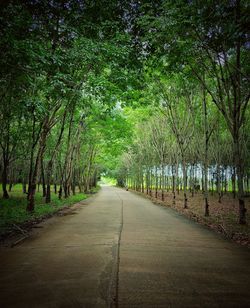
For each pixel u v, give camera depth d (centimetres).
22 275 539
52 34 1011
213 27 1016
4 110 1503
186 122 2347
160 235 968
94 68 1298
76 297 437
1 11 763
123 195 4156
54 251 723
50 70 973
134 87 1521
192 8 957
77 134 3097
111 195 4138
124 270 571
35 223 1227
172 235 976
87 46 980
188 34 1084
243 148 3177
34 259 650
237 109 1295
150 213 1702
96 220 1341
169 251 739
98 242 833
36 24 891
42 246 781
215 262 646
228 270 586
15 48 771
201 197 3556
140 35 1223
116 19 1163
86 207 2083
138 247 775
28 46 789
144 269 580
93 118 2797
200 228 1155
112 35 1143
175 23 970
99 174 9712
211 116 2445
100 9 1070
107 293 453
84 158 4588
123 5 1143
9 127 2156
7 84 1081
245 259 677
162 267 597
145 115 2694
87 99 1705
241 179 1261
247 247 813
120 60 1141
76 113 2764
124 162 6944
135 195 4216
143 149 3950
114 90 1400
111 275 539
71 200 2591
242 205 1247
